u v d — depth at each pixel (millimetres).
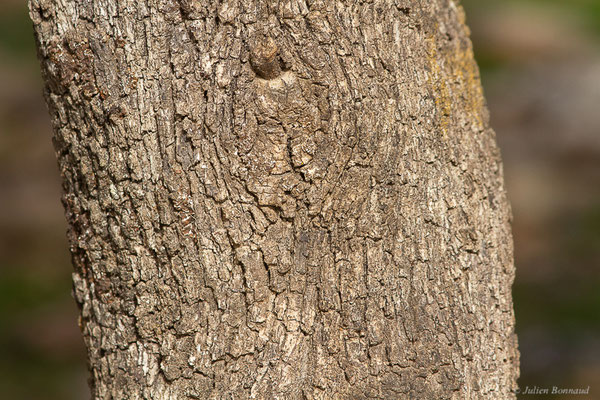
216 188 1710
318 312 1731
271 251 1719
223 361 1726
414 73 1731
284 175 1713
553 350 2652
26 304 3406
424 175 1736
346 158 1716
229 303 1721
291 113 1708
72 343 3062
